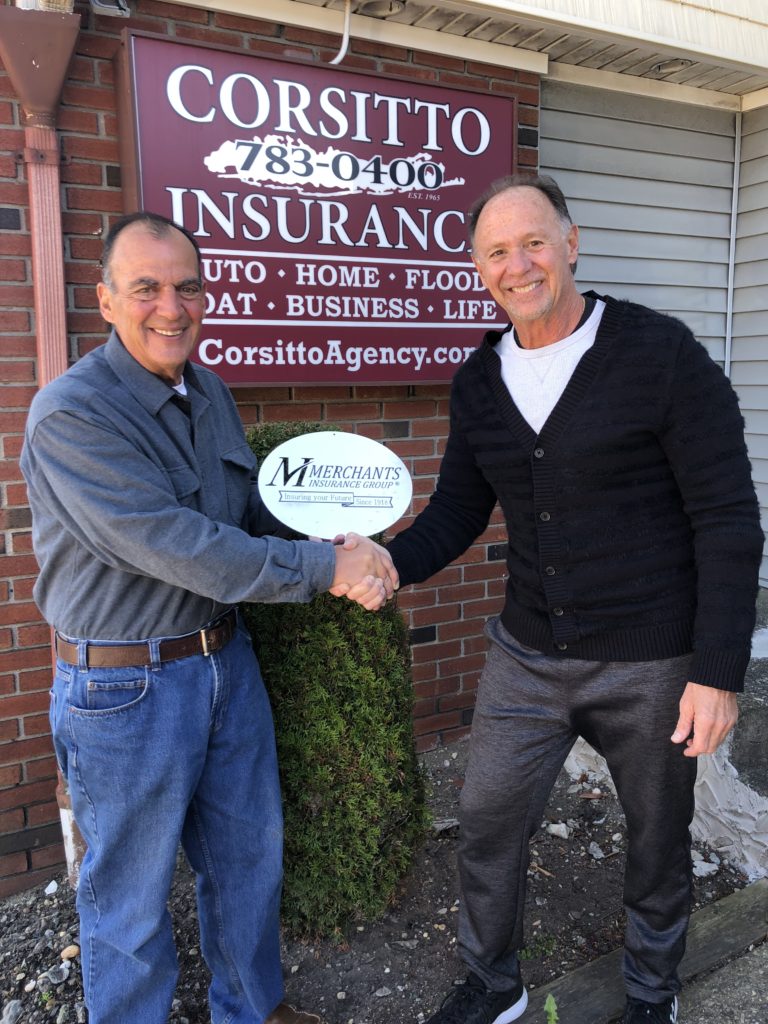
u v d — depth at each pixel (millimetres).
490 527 3402
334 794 2086
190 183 2547
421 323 3010
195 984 2182
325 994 2125
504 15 2775
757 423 4086
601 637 1697
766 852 2537
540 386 1722
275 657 2070
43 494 1573
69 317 2523
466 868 1920
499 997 1933
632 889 1873
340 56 2689
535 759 1852
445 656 3381
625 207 3709
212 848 1830
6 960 2305
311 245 2770
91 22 2445
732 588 1560
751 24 3336
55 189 2371
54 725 1676
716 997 2068
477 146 3014
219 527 1600
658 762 1718
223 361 2693
